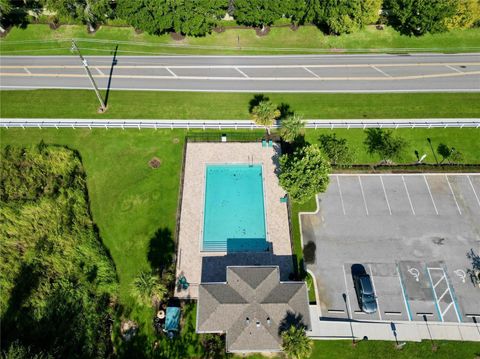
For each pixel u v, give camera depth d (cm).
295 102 5697
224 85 5938
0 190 4681
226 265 4284
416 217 4650
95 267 4203
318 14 6188
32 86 5938
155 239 4459
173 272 4203
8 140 5250
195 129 5388
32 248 4303
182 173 4981
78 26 6675
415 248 4412
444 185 4916
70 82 5981
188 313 3953
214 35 6650
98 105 5638
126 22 6662
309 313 3684
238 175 5019
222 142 5278
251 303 3681
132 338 3850
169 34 6669
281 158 4409
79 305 3959
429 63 6256
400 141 5041
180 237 4462
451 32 6625
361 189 4884
